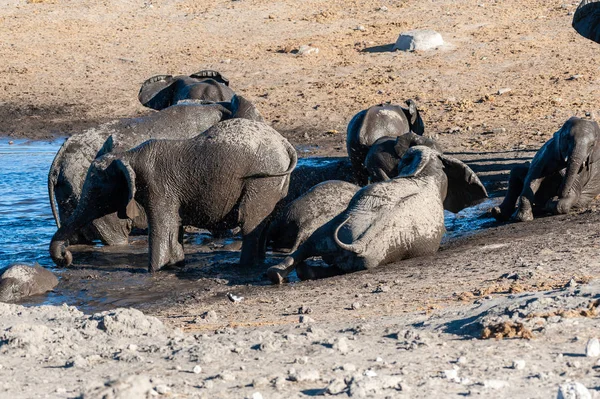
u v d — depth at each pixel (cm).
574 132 4784
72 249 5094
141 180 4434
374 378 2056
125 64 11125
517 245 4097
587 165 4894
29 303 4053
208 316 3297
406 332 2527
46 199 6356
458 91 9119
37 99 10150
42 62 11300
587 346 2206
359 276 3831
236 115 5209
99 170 4550
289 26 11938
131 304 3938
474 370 2147
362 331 2667
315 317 3103
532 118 8075
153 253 4466
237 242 4969
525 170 5075
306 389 2044
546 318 2553
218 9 12825
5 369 2383
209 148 4400
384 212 3962
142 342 2670
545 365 2156
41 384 2191
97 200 4594
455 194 4447
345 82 9688
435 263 3900
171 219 4469
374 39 11025
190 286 4166
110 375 2252
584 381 2006
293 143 8000
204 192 4409
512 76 9431
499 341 2402
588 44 10206
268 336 2622
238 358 2381
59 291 4225
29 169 7494
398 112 5712
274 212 4516
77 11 13112
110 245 5144
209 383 2084
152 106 7069
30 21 12781
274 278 4000
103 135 5262
